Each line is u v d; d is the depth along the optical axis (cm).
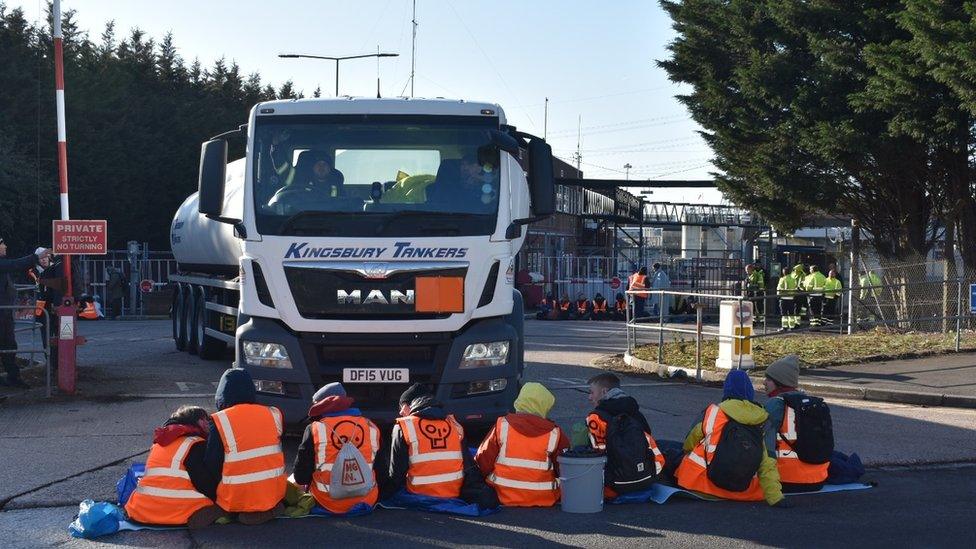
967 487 875
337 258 940
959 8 2100
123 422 1123
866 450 1035
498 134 989
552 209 992
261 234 948
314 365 935
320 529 729
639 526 740
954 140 2209
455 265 946
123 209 5047
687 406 1319
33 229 4453
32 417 1149
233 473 727
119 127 5081
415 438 782
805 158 2628
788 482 841
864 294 2695
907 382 1477
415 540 701
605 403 823
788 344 1936
